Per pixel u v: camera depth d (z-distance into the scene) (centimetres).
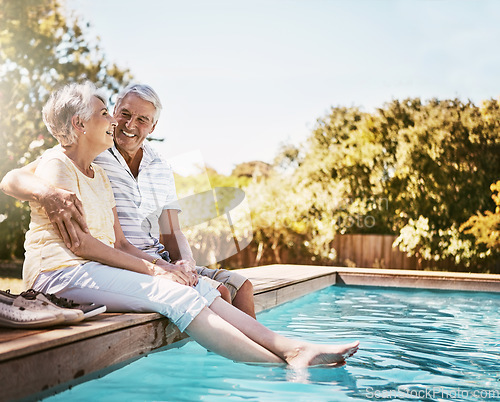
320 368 266
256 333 274
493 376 265
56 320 223
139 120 323
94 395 223
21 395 186
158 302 265
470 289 686
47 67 866
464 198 1084
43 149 757
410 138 1113
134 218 324
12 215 768
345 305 534
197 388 234
